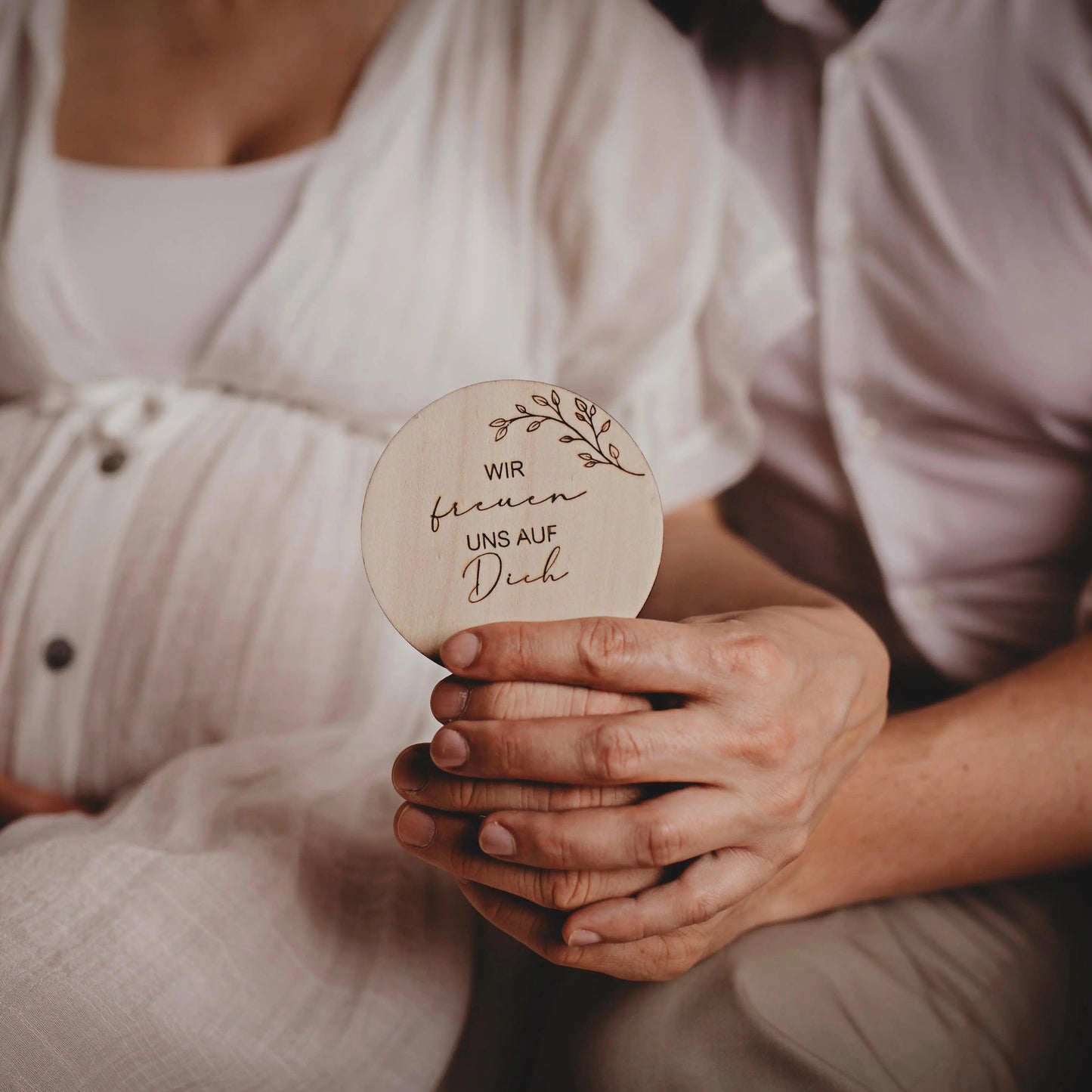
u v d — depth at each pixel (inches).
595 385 29.0
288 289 27.2
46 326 28.7
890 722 24.4
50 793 25.9
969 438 30.5
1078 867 25.3
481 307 27.9
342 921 21.9
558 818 18.5
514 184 28.4
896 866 23.2
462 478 19.9
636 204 28.4
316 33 30.0
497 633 18.5
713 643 18.7
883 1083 20.0
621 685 18.5
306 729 25.2
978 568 31.1
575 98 28.4
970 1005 21.9
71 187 29.5
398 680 25.7
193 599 25.4
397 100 28.4
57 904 20.4
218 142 30.3
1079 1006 22.6
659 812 18.4
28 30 30.4
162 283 28.7
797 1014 21.0
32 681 25.8
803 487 33.0
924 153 29.9
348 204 27.6
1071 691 24.0
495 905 19.8
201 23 30.8
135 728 25.5
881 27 30.1
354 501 26.3
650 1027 21.1
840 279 31.0
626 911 18.8
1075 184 28.5
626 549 19.9
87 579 25.8
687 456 30.0
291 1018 20.6
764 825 19.0
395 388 27.5
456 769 18.6
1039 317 29.0
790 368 32.1
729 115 33.9
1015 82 29.0
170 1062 19.4
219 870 21.4
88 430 27.5
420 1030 21.1
